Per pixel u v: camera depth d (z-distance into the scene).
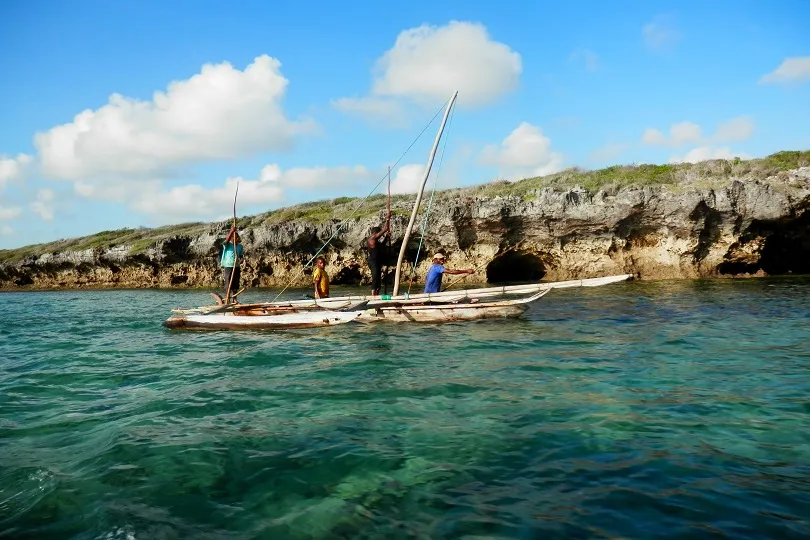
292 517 3.86
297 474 4.56
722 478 4.29
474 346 10.30
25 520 3.88
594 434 5.31
